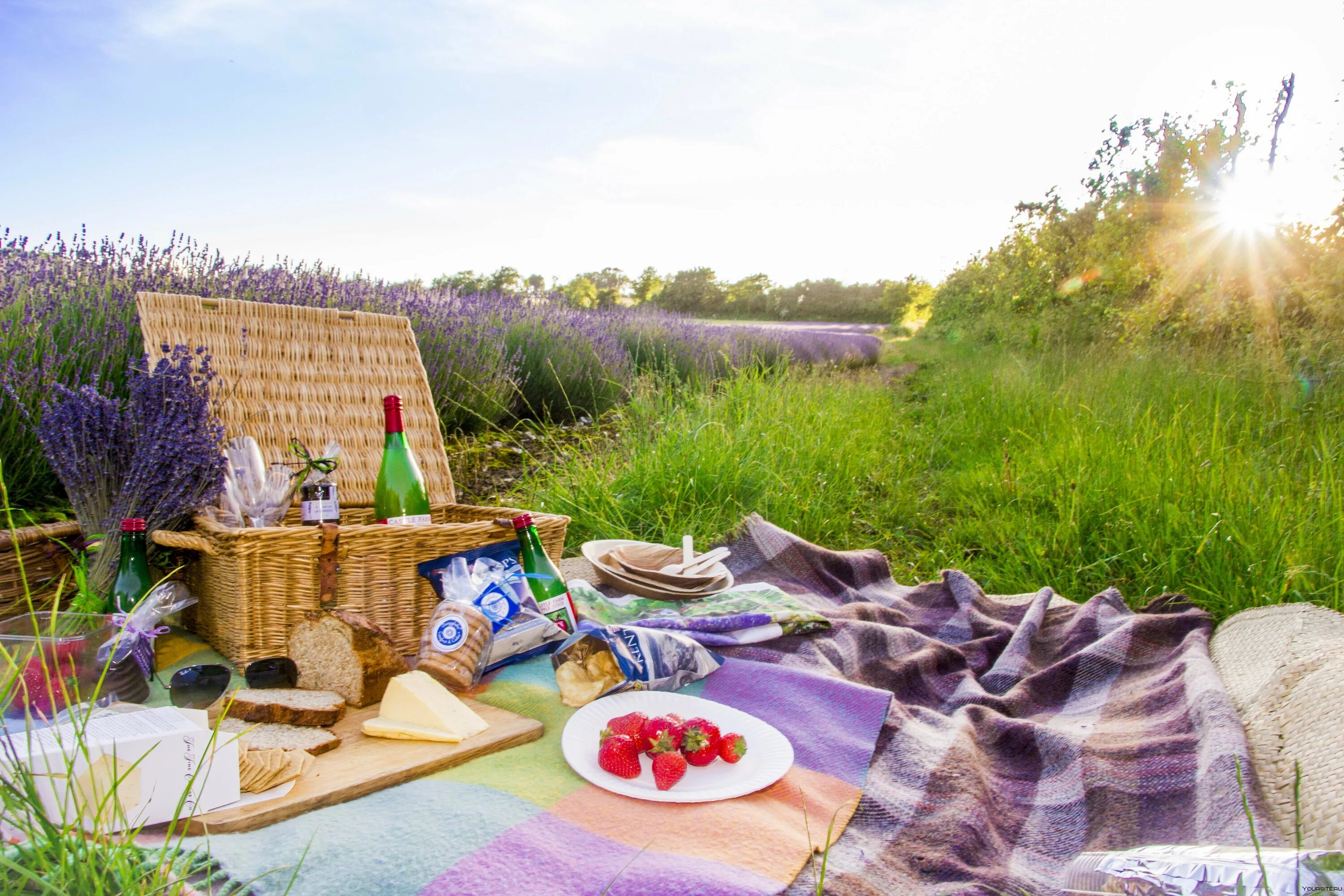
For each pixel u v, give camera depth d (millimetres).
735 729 1698
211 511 2193
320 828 1286
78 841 1011
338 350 2844
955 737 1782
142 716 1329
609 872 1197
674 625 2229
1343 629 2057
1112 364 7105
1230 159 8828
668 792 1440
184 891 1064
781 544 3172
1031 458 4812
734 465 4426
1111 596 2686
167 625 2270
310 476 2543
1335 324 5805
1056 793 1691
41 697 1448
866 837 1465
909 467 5645
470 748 1562
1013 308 13453
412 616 2146
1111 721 1967
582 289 33531
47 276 3605
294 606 1959
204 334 2572
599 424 6418
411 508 2494
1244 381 5422
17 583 2053
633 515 4070
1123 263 9875
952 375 9477
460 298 7336
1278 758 1583
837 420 5992
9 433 2699
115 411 2082
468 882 1164
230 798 1295
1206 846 1246
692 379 7402
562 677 1854
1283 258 6730
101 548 1992
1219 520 3064
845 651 2297
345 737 1621
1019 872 1431
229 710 1631
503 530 2232
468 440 5324
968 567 3852
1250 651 2104
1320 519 2990
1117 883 1184
